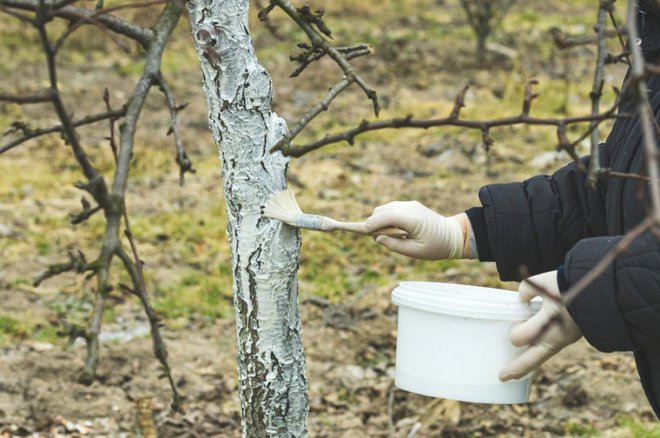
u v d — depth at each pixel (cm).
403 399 574
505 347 293
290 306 302
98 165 993
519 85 1291
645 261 260
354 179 984
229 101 288
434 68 1447
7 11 181
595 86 208
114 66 1392
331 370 611
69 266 198
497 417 551
